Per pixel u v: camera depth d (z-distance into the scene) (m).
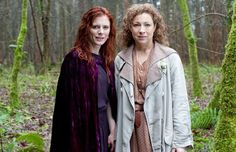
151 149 3.60
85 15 3.74
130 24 3.70
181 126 3.54
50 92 12.90
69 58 3.66
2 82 15.80
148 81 3.57
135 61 3.71
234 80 3.52
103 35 3.71
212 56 22.05
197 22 26.39
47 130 7.19
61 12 31.44
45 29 19.66
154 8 3.69
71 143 3.58
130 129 3.62
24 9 9.46
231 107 3.52
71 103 3.60
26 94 12.58
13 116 8.07
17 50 9.48
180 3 11.21
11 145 5.09
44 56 19.58
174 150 3.56
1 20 28.39
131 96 3.60
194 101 10.20
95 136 3.62
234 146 3.49
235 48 3.53
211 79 15.58
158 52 3.65
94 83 3.63
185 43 23.83
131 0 19.97
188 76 17.17
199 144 5.56
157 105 3.56
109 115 3.88
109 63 3.80
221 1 15.47
